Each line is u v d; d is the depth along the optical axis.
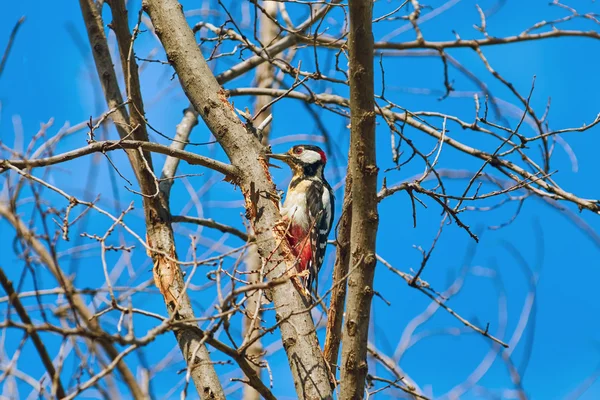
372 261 9.05
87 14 12.73
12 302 7.12
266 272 8.97
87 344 8.59
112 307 7.35
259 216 10.16
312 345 9.48
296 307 9.69
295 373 9.29
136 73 11.19
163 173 12.08
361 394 9.10
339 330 10.55
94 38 12.62
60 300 9.38
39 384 7.81
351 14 8.70
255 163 10.38
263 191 10.26
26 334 6.60
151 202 11.25
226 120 10.49
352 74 8.84
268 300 10.24
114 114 12.09
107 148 9.94
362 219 9.02
